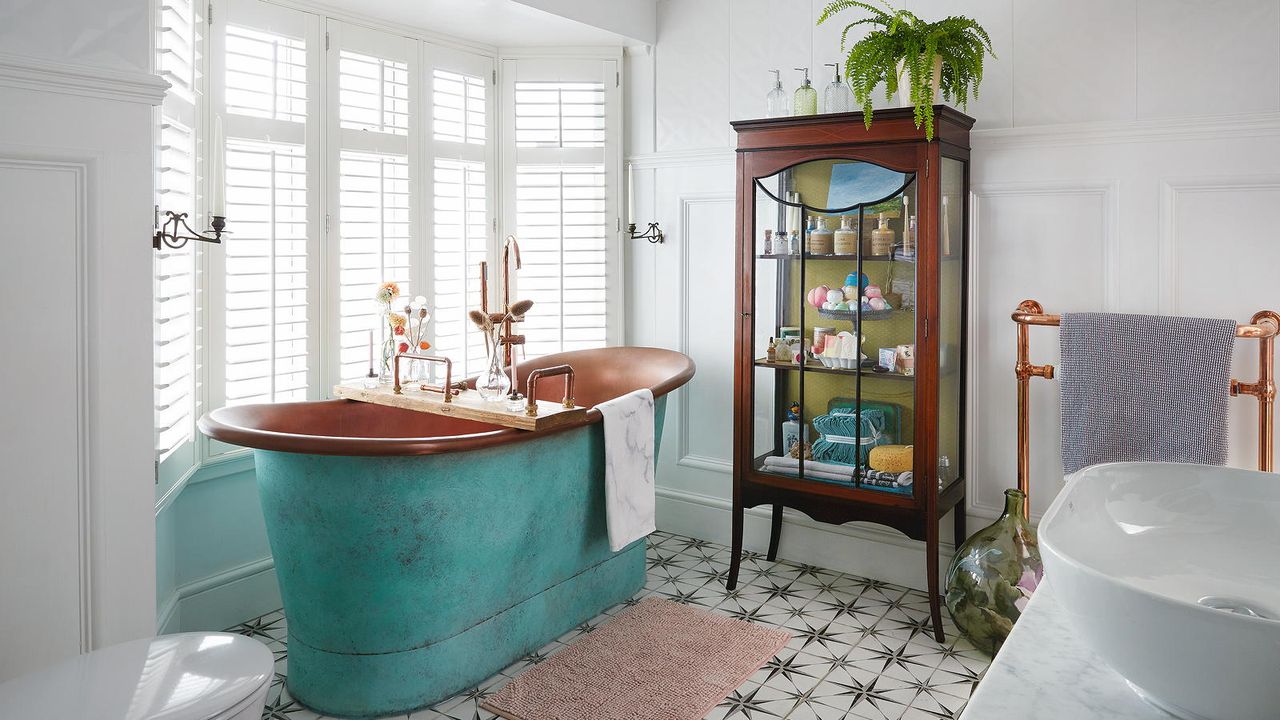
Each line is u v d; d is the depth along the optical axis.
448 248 3.69
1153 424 2.59
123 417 1.96
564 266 3.94
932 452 2.82
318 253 3.20
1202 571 0.93
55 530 1.88
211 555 2.89
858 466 2.98
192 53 2.63
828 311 3.01
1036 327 3.03
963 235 3.06
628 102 3.97
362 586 2.31
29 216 1.81
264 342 3.00
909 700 2.48
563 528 2.80
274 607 3.08
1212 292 2.73
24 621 1.86
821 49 3.44
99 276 1.90
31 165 1.80
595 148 3.92
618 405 2.79
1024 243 3.03
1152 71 2.78
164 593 2.63
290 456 2.25
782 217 3.07
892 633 2.93
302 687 2.45
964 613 2.78
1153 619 0.59
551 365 3.62
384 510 2.24
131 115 1.93
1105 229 2.89
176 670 1.58
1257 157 2.64
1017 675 0.74
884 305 2.89
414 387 2.90
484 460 2.41
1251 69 2.63
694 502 3.94
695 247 3.86
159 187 2.33
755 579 3.44
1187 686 0.61
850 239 2.94
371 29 3.36
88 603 1.93
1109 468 1.02
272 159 3.03
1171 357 2.56
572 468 2.78
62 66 1.81
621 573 3.18
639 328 4.05
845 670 2.66
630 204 3.85
